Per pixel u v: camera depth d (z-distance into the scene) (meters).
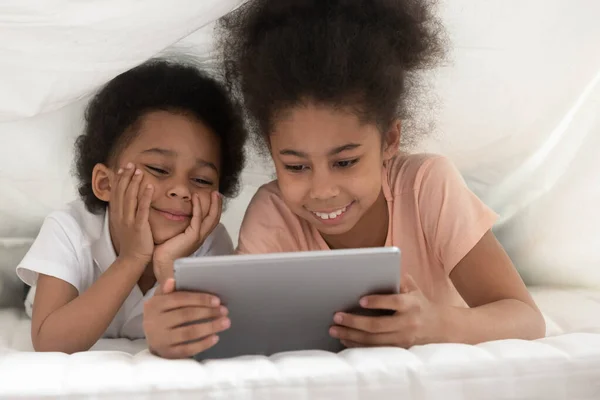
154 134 1.05
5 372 0.68
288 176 0.93
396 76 0.95
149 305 0.78
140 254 1.01
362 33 0.93
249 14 1.00
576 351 0.71
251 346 0.80
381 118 0.93
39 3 0.91
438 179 1.03
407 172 1.06
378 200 1.06
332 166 0.91
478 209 1.00
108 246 1.10
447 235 0.99
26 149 1.11
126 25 0.95
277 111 0.91
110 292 0.99
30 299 1.18
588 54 1.08
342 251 0.72
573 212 1.14
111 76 1.01
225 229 1.23
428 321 0.80
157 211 1.04
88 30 0.95
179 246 1.03
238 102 1.11
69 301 1.03
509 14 1.06
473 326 0.84
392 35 0.97
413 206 1.05
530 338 0.88
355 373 0.67
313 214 0.96
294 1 0.95
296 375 0.66
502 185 1.25
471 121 1.15
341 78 0.88
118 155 1.08
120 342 1.04
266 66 0.92
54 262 1.04
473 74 1.10
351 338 0.79
